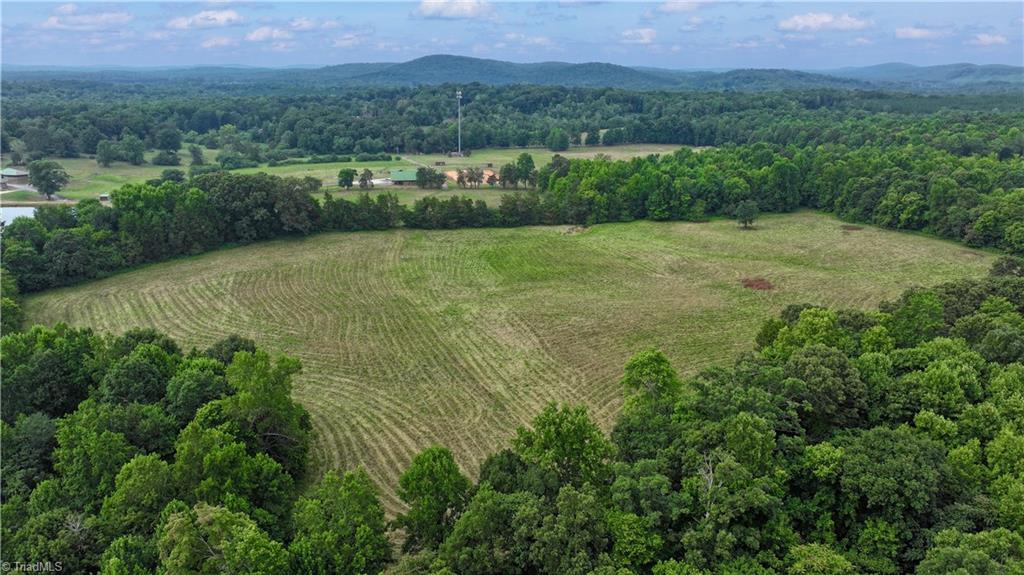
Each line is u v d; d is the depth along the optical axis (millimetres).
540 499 33500
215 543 30938
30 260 86312
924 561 28844
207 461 37375
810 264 102500
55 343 51188
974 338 51969
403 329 76500
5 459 41469
